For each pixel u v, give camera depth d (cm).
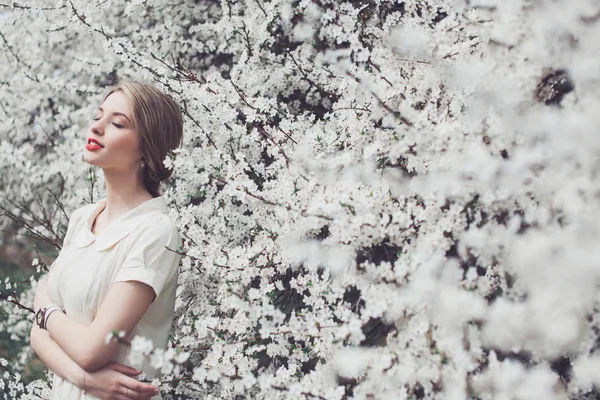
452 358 129
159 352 126
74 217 193
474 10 162
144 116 176
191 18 270
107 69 260
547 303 120
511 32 140
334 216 144
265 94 236
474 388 133
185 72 226
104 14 280
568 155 127
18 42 293
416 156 155
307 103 242
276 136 190
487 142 143
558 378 143
